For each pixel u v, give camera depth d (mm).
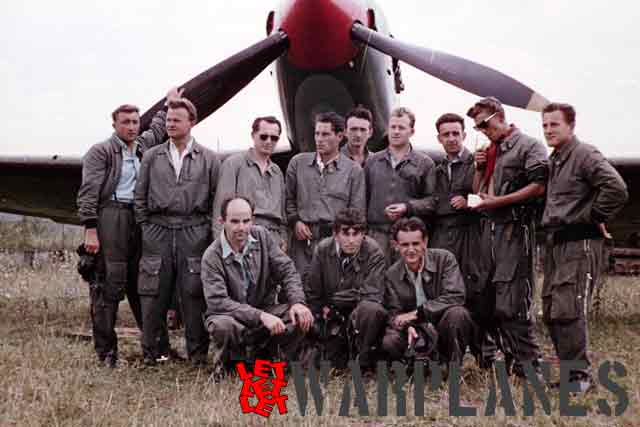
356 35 4926
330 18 4797
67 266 9266
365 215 4039
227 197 3727
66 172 6645
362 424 2656
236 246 3463
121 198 3779
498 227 3477
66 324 5398
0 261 10078
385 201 4043
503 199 3396
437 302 3488
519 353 3449
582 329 3133
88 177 3693
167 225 3711
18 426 2453
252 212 3416
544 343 5043
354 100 5250
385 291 3660
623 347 4527
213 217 3748
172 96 4672
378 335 3537
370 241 3668
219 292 3424
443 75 4879
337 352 3680
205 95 4988
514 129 3549
